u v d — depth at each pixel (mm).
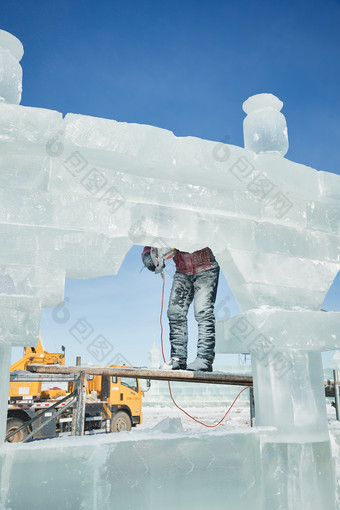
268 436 2082
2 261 1759
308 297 2422
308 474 2047
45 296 1818
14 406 7062
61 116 1844
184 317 3307
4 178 1819
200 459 1864
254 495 1920
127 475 1706
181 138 2094
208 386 22172
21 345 1715
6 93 1992
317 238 2537
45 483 1591
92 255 1916
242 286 2309
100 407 8969
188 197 2152
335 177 2525
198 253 3260
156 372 3014
